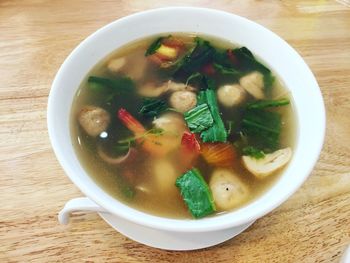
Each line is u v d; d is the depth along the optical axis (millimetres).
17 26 279
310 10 295
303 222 191
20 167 209
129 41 240
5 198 198
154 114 219
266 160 197
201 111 211
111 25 228
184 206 184
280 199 159
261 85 229
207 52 244
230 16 235
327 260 180
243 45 241
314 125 184
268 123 214
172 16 240
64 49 265
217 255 180
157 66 242
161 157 204
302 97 204
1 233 186
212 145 204
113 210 153
